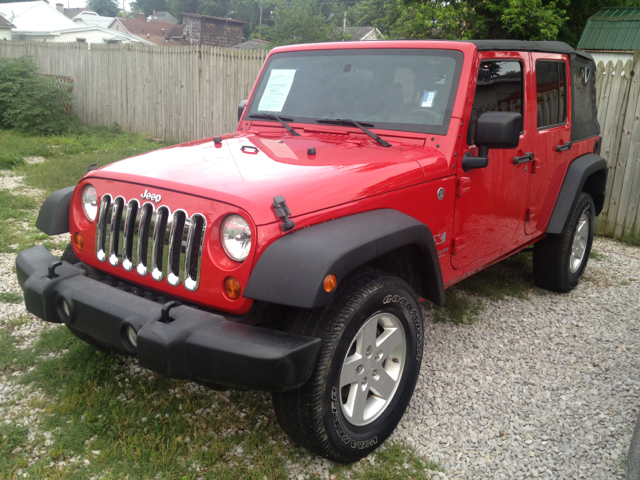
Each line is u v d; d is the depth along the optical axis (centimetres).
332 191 235
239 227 210
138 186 241
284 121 346
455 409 297
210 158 270
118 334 223
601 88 642
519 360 353
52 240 525
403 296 255
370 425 255
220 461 248
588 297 467
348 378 239
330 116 333
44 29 4097
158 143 1177
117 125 1324
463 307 426
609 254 600
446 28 1562
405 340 268
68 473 234
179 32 6694
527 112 363
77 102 1440
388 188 257
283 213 211
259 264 206
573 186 426
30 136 1269
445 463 256
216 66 1063
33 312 255
